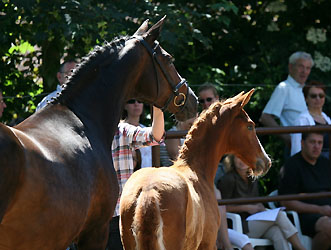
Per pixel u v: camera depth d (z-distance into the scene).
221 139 8.13
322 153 12.37
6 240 5.32
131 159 8.15
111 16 12.11
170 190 6.63
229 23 14.25
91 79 6.68
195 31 13.30
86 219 6.26
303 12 16.47
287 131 10.35
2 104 11.14
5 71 13.09
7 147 5.17
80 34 11.62
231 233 10.55
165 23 12.87
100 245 6.49
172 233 6.57
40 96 13.02
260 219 10.91
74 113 6.42
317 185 11.49
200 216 7.15
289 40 16.00
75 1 11.76
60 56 13.18
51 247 5.58
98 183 6.21
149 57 7.19
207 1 15.17
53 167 5.58
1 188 5.04
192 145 7.95
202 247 7.45
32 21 12.30
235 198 10.33
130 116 10.06
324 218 11.16
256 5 16.08
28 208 5.29
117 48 6.96
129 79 6.97
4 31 12.27
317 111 12.75
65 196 5.59
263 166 8.27
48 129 6.01
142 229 6.45
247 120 8.26
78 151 6.04
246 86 15.41
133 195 6.70
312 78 15.72
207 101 11.12
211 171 8.02
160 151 10.30
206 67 15.27
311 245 11.33
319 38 15.89
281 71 15.70
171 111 7.62
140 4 12.89
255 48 16.08
